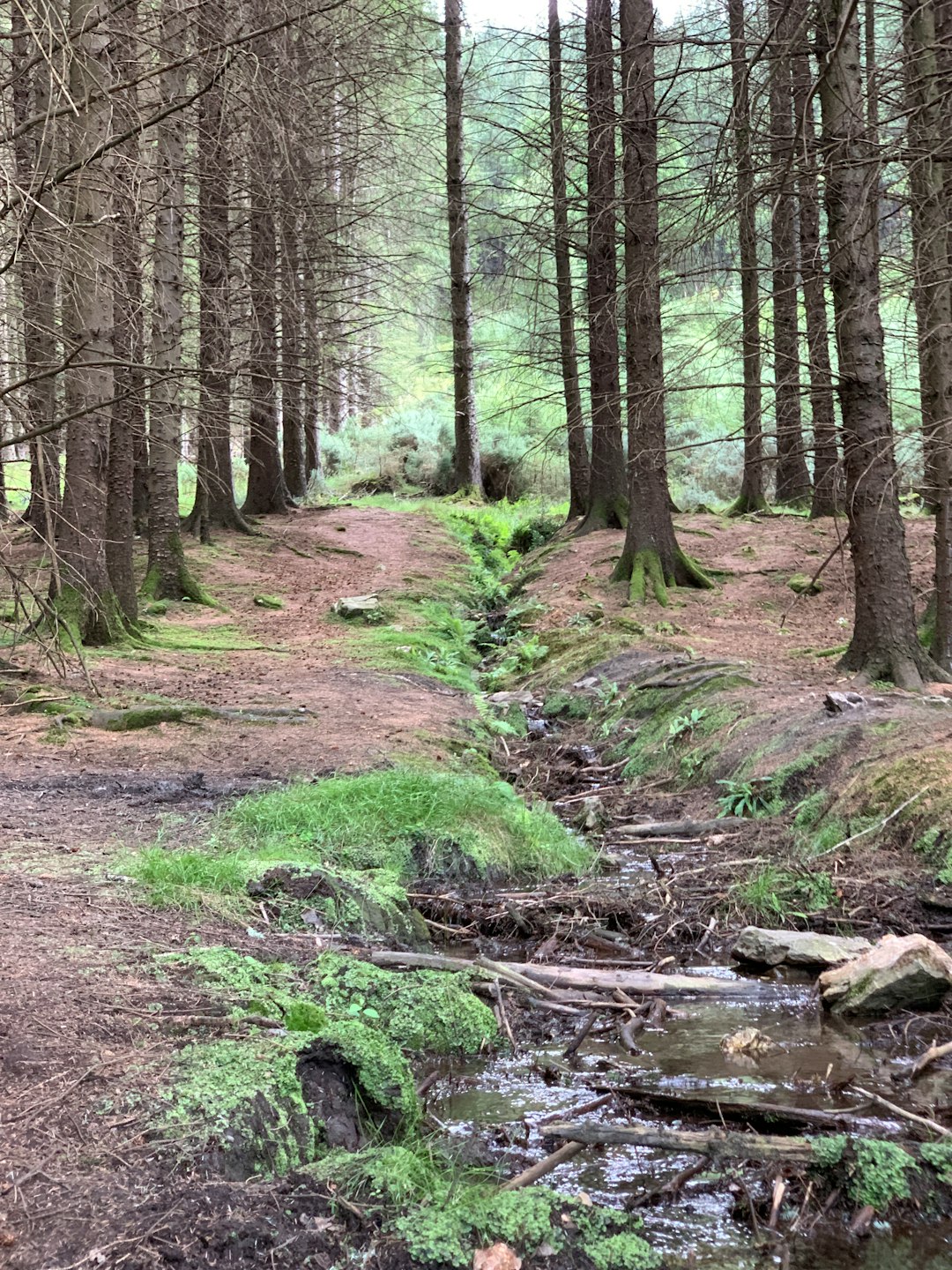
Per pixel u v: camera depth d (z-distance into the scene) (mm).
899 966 4520
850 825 6648
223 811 6734
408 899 6004
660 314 13219
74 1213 2414
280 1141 2936
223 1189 2625
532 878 6719
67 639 11344
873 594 8977
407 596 17453
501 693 12672
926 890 5664
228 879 5184
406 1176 2941
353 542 22500
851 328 8602
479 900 6137
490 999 4715
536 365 17672
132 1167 2627
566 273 18797
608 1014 4629
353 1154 3014
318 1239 2557
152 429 13773
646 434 14430
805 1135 3404
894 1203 3012
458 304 28047
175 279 12539
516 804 7621
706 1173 3191
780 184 7770
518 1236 2732
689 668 10695
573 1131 3383
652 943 5598
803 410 18156
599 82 15289
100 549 12062
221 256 13617
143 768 7895
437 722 10211
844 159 8305
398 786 7133
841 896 5816
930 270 8273
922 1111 3551
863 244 8484
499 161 29969
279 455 26312
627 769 9539
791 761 7688
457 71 25828
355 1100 3400
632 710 10492
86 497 11758
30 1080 2951
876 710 7859
